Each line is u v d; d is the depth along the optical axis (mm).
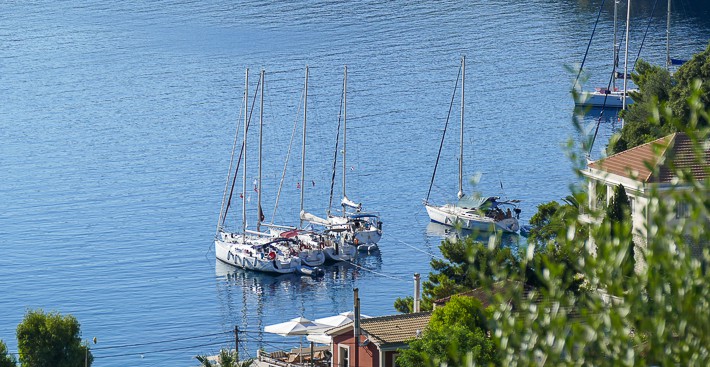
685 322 48906
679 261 49719
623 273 50969
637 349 49469
